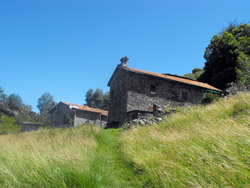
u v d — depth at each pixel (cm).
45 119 5044
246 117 489
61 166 391
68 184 341
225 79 2627
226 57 2689
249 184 257
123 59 2025
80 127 1171
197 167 342
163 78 1933
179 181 316
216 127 493
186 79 2366
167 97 1939
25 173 354
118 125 1588
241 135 372
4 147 691
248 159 303
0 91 5872
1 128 3662
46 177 343
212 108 761
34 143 765
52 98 8569
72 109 2606
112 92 2188
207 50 3130
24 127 2680
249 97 698
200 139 464
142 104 1819
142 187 363
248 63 2234
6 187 316
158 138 606
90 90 7694
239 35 2930
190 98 2048
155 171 394
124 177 428
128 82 1825
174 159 414
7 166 400
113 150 707
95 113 2833
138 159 482
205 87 2122
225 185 273
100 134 923
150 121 1011
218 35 3173
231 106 676
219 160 338
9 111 5059
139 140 669
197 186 283
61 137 888
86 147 657
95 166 475
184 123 699
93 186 352
